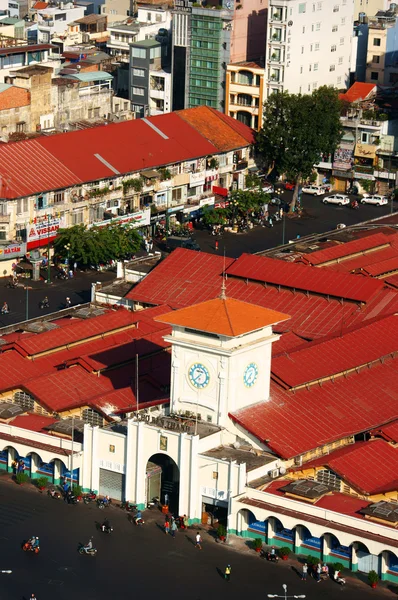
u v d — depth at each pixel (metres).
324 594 186.62
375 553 188.62
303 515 194.50
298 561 194.75
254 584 188.62
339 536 190.62
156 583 188.12
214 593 186.00
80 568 191.00
